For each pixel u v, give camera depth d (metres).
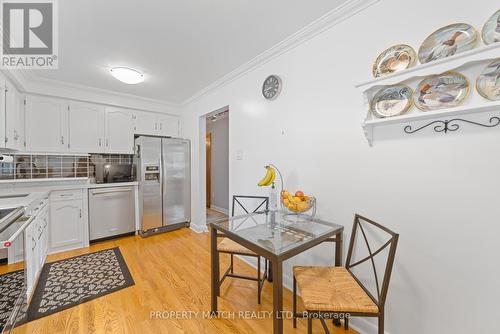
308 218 1.75
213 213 4.81
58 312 1.66
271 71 2.17
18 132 2.59
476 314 1.08
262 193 2.32
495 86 1.00
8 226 1.35
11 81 2.34
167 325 1.55
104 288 1.97
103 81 2.83
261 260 2.29
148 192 3.35
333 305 1.12
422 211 1.24
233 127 2.70
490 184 1.03
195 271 2.29
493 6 1.00
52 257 2.57
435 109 1.16
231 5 1.49
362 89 1.39
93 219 3.01
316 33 1.74
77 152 3.10
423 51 1.20
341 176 1.61
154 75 2.66
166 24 1.68
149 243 3.06
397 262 1.33
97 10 1.51
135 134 3.63
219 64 2.38
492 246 1.03
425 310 1.23
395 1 1.31
